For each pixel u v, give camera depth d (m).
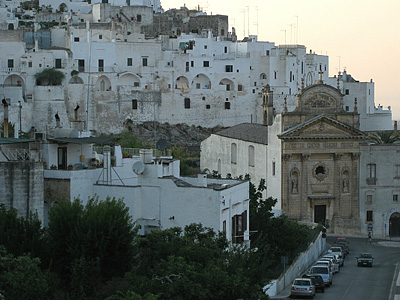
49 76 177.38
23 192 63.12
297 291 78.62
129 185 72.50
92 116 186.88
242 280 59.25
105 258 60.19
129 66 196.62
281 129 125.44
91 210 61.62
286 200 125.56
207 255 60.66
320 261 92.94
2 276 53.94
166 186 68.69
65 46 196.50
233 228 72.00
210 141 152.75
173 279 56.44
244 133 140.00
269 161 128.88
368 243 123.25
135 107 193.12
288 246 90.31
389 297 81.00
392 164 130.38
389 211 130.50
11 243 58.78
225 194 68.62
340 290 84.75
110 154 75.94
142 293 55.50
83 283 58.28
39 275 55.19
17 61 182.62
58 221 60.75
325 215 128.50
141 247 66.69
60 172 67.81
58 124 86.62
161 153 92.00
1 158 66.75
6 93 169.50
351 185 128.88
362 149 129.00
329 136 126.31
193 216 68.00
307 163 126.38
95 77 187.75
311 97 126.69
